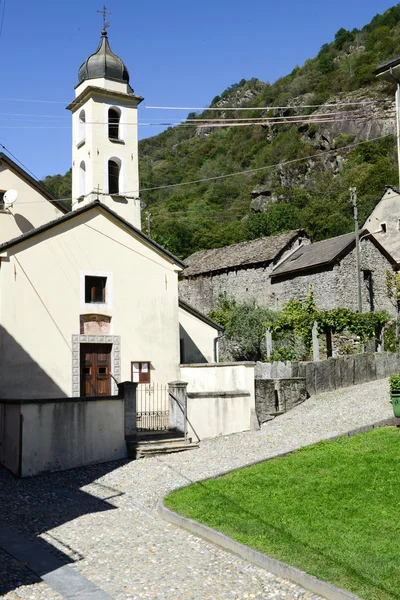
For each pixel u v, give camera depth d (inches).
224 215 3257.9
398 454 489.7
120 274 824.9
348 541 329.1
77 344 781.9
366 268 1469.0
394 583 276.7
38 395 748.0
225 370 767.7
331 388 876.6
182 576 309.0
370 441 545.0
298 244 1676.9
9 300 746.8
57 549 354.0
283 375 879.1
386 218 1934.1
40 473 572.4
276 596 281.6
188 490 451.2
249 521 373.1
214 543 355.9
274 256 1594.5
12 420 591.2
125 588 295.6
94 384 796.0
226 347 1453.0
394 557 304.0
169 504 422.6
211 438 690.8
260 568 315.6
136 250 840.3
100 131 984.9
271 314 1416.1
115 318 814.5
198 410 693.3
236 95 5738.2
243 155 3929.6
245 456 571.5
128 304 825.5
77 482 534.0
